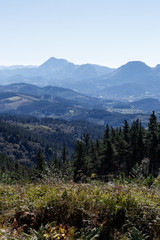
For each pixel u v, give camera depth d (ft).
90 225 14.75
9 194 19.39
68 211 15.61
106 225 14.76
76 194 17.17
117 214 15.14
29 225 15.20
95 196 17.10
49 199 16.58
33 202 16.62
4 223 14.88
